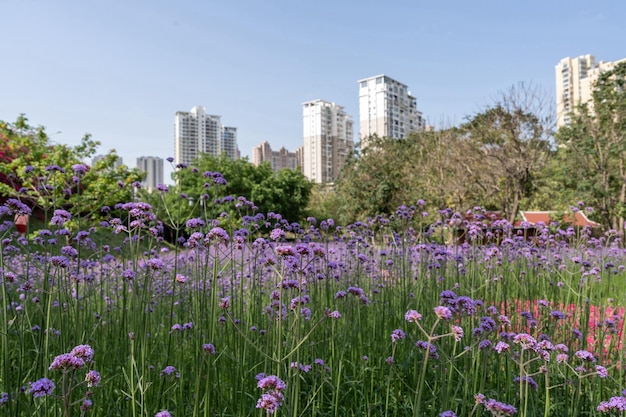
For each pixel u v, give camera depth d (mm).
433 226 8016
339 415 3709
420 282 5543
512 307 5727
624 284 7398
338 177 45750
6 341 2758
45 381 2248
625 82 28766
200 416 3240
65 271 3871
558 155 30891
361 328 4668
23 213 3768
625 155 28328
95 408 3174
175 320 5125
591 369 3699
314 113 91250
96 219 12945
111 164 15344
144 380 2926
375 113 74688
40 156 15023
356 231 7520
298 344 2648
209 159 41875
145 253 4773
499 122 28766
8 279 3480
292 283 3314
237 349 3805
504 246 7520
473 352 3479
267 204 41375
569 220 24828
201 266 4762
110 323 4684
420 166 36031
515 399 3527
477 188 30750
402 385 4051
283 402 2555
